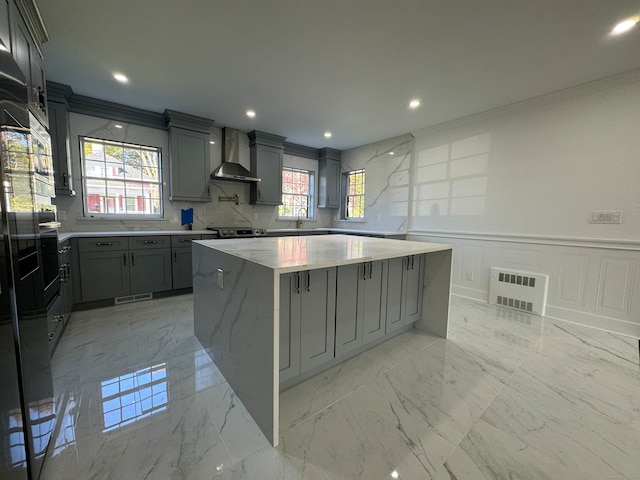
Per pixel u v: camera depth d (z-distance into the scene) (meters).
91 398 1.65
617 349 2.35
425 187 4.26
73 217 3.35
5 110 0.96
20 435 0.98
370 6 1.78
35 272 1.19
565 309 3.00
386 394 1.75
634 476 1.20
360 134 4.55
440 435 1.42
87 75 2.71
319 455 1.29
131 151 3.71
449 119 3.76
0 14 1.31
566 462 1.26
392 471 1.21
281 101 3.26
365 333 2.14
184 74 2.68
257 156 4.56
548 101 3.02
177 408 1.58
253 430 1.43
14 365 0.96
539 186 3.13
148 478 1.15
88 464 1.21
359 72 2.60
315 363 1.82
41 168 1.81
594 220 2.80
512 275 3.34
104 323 2.73
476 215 3.68
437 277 2.59
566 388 1.82
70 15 1.88
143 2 1.76
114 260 3.20
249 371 1.53
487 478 1.18
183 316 2.94
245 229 4.35
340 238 2.90
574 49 2.19
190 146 3.85
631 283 2.62
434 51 2.26
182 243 3.67
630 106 2.57
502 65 2.44
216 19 1.92
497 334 2.65
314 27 1.99
